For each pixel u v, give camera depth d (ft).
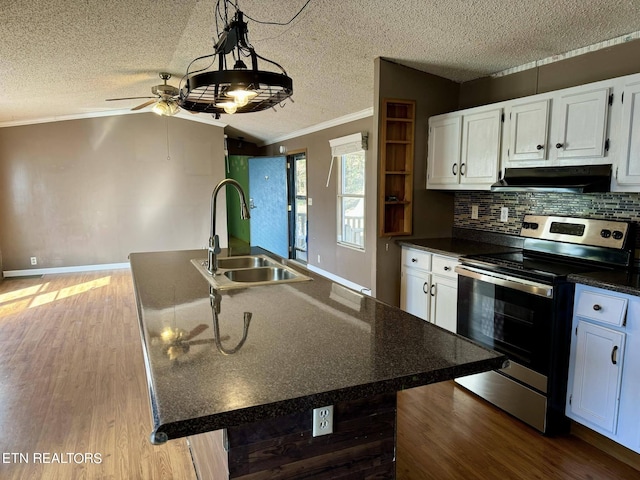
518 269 8.03
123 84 15.79
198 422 2.94
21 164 20.74
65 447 7.45
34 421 8.25
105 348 11.87
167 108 15.25
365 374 3.62
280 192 24.57
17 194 20.84
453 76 11.66
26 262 21.24
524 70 10.37
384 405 4.28
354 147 17.06
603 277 7.11
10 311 15.26
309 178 21.72
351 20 9.05
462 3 7.70
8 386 9.66
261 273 8.34
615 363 6.71
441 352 4.12
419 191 11.99
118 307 15.72
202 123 23.20
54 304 16.11
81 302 16.38
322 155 20.22
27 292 17.87
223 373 3.62
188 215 23.47
